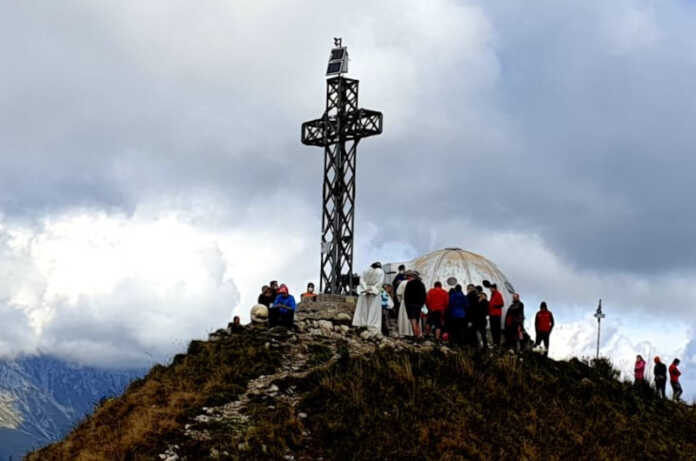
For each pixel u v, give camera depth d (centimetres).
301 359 3981
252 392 3691
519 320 4234
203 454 3278
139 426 3475
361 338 4191
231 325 4406
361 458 3244
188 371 3931
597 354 4462
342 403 3525
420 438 3350
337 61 7062
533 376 3953
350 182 6994
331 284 6906
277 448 3275
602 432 3741
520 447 3447
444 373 3812
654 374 4478
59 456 3556
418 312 4144
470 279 4719
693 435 4022
